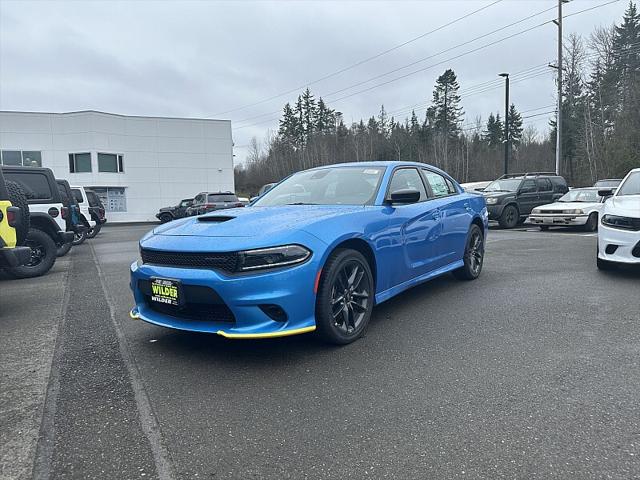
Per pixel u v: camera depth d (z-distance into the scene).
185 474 2.11
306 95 73.44
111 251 11.97
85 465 2.20
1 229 5.28
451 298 5.21
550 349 3.56
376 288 4.07
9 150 31.30
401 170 4.94
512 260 7.93
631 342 3.68
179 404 2.80
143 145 34.78
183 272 3.34
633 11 50.41
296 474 2.09
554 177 17.55
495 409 2.64
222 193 22.91
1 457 2.28
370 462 2.17
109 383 3.13
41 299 5.93
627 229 6.02
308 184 4.95
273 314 3.24
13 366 3.49
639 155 31.17
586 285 5.78
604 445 2.26
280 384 3.03
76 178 32.56
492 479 2.03
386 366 3.29
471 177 62.97
